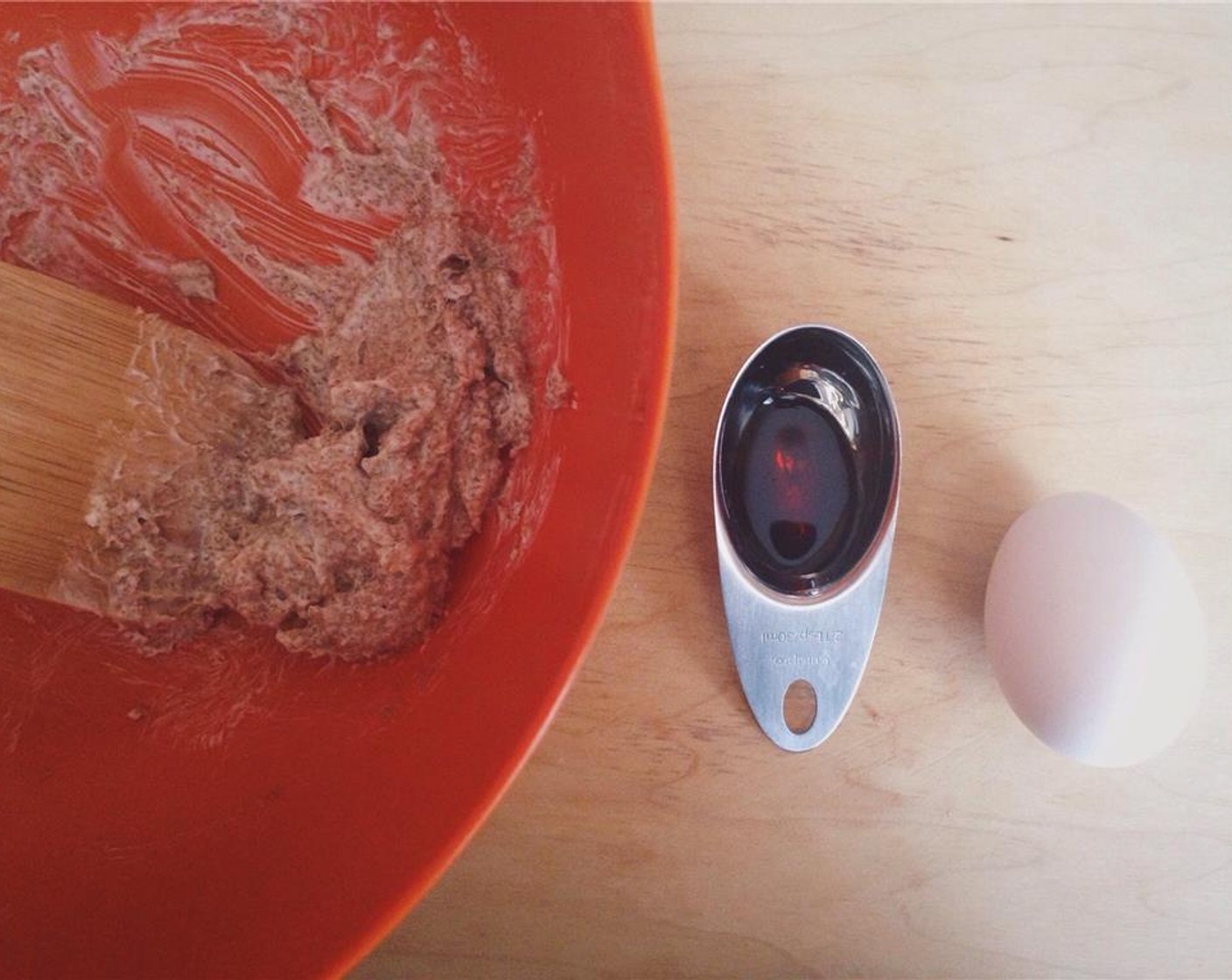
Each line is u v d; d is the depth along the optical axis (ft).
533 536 0.72
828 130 0.80
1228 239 0.81
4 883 0.71
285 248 0.80
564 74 0.68
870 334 0.80
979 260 0.81
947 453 0.81
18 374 0.69
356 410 0.73
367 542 0.72
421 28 0.74
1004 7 0.81
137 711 0.77
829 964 0.78
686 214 0.80
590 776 0.78
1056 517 0.77
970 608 0.80
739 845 0.78
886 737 0.80
